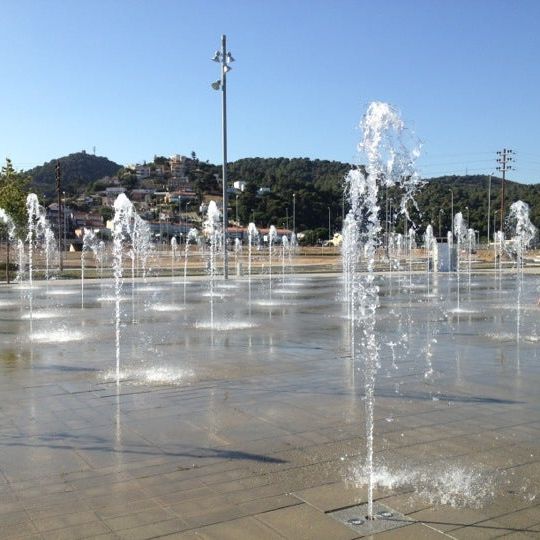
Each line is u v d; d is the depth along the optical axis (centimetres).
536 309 1744
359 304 1886
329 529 388
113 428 603
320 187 12862
